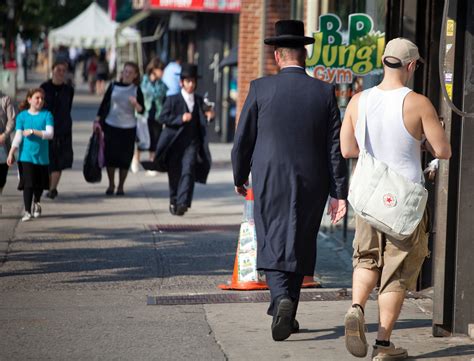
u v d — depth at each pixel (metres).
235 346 13.00
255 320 14.52
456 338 13.38
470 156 13.20
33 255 19.89
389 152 11.70
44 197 28.16
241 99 39.59
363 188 11.59
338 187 13.21
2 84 58.72
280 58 13.50
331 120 13.25
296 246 13.02
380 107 11.70
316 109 13.17
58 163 27.58
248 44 39.38
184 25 46.69
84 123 56.38
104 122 28.67
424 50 16.70
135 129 28.98
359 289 11.93
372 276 11.96
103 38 73.56
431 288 16.78
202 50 46.09
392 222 11.47
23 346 12.97
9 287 16.97
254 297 16.16
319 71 20.30
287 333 12.93
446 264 13.45
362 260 12.03
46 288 16.92
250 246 16.88
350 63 20.25
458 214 13.31
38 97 23.88
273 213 13.10
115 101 28.66
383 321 12.00
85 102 77.12
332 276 18.39
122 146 28.72
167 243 21.47
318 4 24.11
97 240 21.67
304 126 13.13
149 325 14.19
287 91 13.20
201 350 12.81
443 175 13.30
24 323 14.27
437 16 16.53
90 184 31.48
